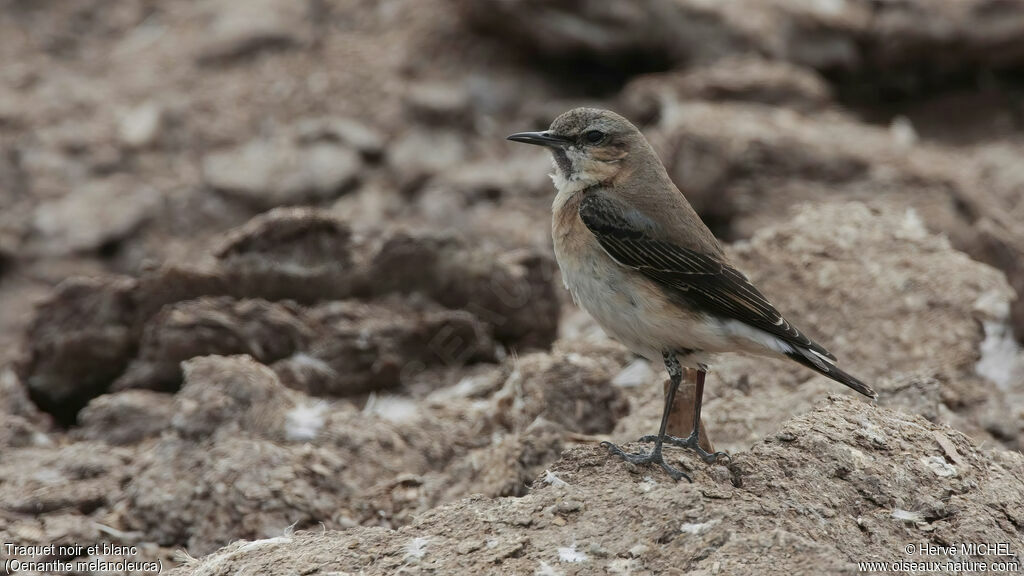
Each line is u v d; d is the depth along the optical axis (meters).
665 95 20.36
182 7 25.53
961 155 20.05
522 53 22.89
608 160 10.39
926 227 16.47
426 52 22.84
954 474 9.06
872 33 22.30
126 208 19.64
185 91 22.53
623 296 9.78
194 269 13.82
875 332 13.03
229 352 13.52
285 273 13.95
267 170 20.30
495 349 14.70
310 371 13.52
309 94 22.22
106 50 24.25
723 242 17.83
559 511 8.29
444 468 11.76
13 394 14.16
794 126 18.81
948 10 21.94
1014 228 16.64
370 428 11.92
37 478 11.70
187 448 11.50
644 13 21.81
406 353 14.08
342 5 24.66
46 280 18.73
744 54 21.47
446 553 8.03
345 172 20.28
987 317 13.09
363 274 14.20
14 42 24.31
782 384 12.59
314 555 8.31
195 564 9.05
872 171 17.83
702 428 10.05
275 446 11.44
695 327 9.55
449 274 14.34
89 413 12.95
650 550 7.71
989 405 12.22
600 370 12.30
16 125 21.58
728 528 7.75
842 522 8.41
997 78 22.55
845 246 14.13
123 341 13.94
